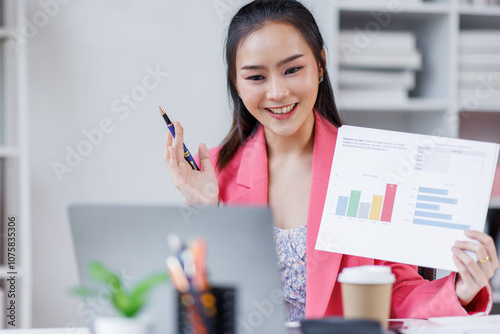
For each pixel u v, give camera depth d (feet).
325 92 5.01
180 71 8.73
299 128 4.87
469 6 8.14
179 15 8.70
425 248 3.71
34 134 8.49
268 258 2.85
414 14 8.16
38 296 8.50
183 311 2.86
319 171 4.71
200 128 8.79
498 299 7.79
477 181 3.73
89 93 8.59
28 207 7.61
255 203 4.84
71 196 8.58
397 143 3.87
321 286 4.41
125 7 8.62
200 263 2.88
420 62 8.21
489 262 3.70
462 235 3.69
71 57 8.54
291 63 4.41
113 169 8.65
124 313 2.86
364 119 8.83
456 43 8.11
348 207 3.83
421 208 3.76
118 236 2.97
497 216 8.07
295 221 4.83
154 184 8.73
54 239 8.54
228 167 5.06
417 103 8.05
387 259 3.74
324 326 2.84
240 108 5.03
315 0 8.28
